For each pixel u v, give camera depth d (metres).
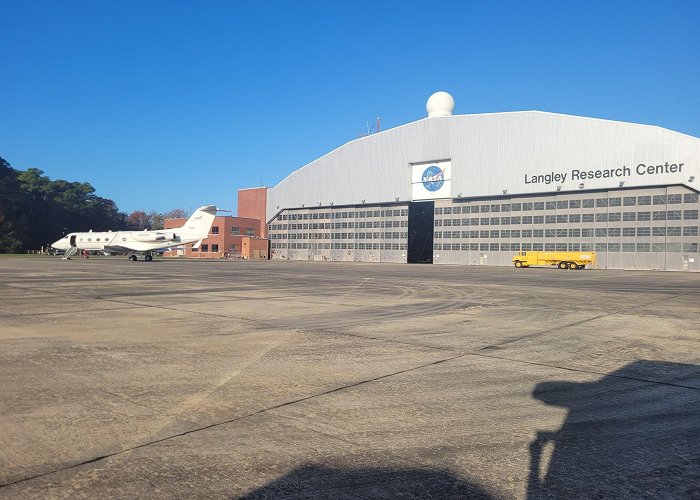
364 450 4.20
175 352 8.00
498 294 19.53
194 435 4.46
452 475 3.77
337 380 6.43
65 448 4.14
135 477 3.64
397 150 70.62
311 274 34.25
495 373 6.92
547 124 57.56
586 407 5.48
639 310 14.52
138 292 18.53
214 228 87.38
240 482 3.59
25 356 7.59
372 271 40.41
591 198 55.41
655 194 51.25
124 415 4.97
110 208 133.50
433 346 8.77
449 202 66.19
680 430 4.81
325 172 79.00
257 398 5.60
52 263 47.12
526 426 4.86
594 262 52.75
